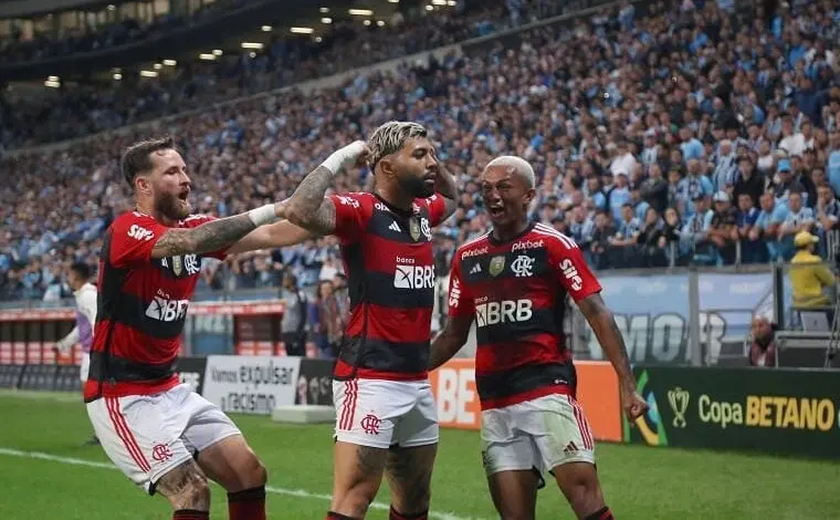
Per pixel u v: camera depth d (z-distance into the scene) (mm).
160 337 6051
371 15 44438
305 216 5438
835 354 13242
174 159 6109
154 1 53906
